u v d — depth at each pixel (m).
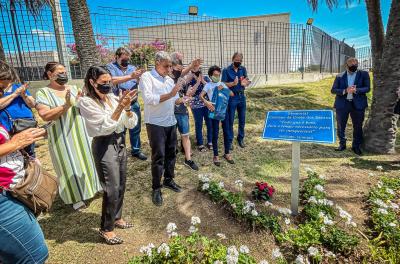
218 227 3.17
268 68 14.12
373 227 3.24
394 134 5.44
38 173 1.80
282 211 3.22
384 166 4.89
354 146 5.53
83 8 6.02
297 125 3.25
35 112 6.75
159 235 3.04
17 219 1.63
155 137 3.34
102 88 2.51
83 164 3.24
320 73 13.98
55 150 3.15
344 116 5.43
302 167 4.81
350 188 4.09
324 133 3.05
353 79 5.24
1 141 1.61
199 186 3.85
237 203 3.32
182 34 13.31
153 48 9.22
